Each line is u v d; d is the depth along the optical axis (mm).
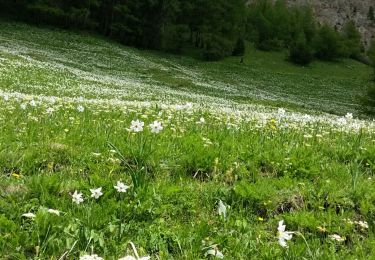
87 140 7398
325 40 130750
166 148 6973
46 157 6402
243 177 6418
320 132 10641
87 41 84125
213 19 109000
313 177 6582
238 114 15820
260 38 134875
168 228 4695
